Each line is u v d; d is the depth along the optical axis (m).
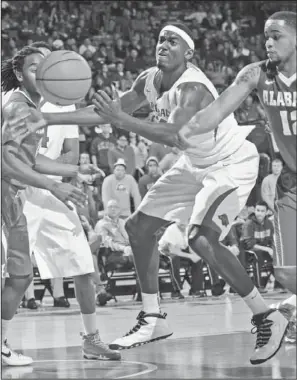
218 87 17.48
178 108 5.16
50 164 5.19
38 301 10.38
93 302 5.47
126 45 20.00
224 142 5.47
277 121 4.81
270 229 11.05
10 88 5.40
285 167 4.89
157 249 5.71
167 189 5.64
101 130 12.90
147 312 5.66
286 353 5.50
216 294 10.82
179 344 6.14
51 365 5.24
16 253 5.21
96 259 9.87
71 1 21.27
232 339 6.34
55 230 5.39
